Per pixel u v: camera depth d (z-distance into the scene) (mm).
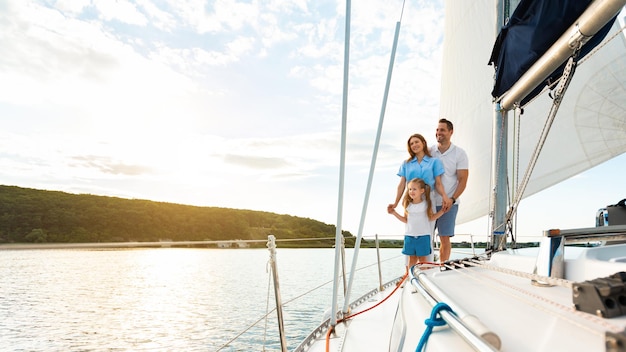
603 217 2078
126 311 56188
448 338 821
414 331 1020
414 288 1419
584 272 1102
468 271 1521
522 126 4098
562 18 1458
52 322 53094
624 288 658
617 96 3695
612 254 1267
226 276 77750
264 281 67312
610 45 3592
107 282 74625
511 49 1876
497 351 585
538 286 1128
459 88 4727
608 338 502
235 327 44406
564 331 723
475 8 4359
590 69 3746
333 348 1993
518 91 1987
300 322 35719
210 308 53781
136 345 42406
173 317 51312
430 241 3293
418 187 3246
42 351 43312
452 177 3607
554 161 4066
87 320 53375
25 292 67188
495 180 2420
